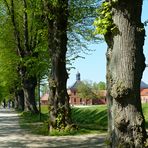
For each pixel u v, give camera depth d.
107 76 10.75
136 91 10.49
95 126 26.66
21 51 40.38
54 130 21.89
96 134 20.92
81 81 149.12
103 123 31.91
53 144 17.69
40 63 34.72
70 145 17.12
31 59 35.25
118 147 10.37
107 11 10.57
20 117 45.25
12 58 43.59
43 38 31.64
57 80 22.66
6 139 20.44
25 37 39.25
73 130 21.75
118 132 10.43
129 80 10.43
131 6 10.43
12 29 43.09
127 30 10.45
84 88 135.75
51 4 22.31
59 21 22.62
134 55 10.47
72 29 33.38
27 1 36.34
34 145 17.61
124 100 10.42
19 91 69.19
